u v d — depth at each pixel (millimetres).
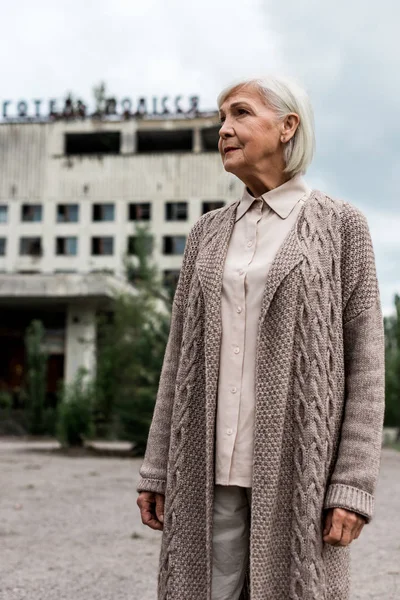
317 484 1854
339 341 1961
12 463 15172
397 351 20656
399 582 4816
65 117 48688
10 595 4348
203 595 1949
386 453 20297
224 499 1968
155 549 5910
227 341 1990
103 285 33062
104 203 47469
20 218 48031
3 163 48406
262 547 1843
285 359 1896
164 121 47312
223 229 2129
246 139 2053
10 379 39375
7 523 7098
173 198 46719
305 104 2094
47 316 37625
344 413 1954
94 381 20859
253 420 1939
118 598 4305
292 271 1935
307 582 1814
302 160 2094
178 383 2047
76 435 19953
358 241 2049
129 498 9305
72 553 5688
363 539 6586
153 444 2139
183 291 2217
